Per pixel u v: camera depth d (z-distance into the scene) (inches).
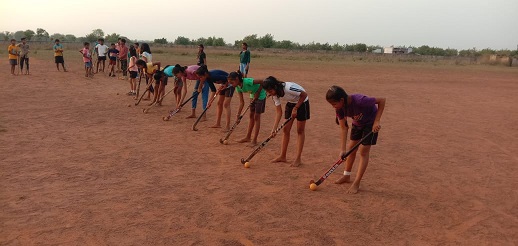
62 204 197.0
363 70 1376.7
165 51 2206.0
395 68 1608.0
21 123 364.8
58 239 164.2
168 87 675.4
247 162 265.4
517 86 986.7
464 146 350.0
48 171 242.4
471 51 4015.8
